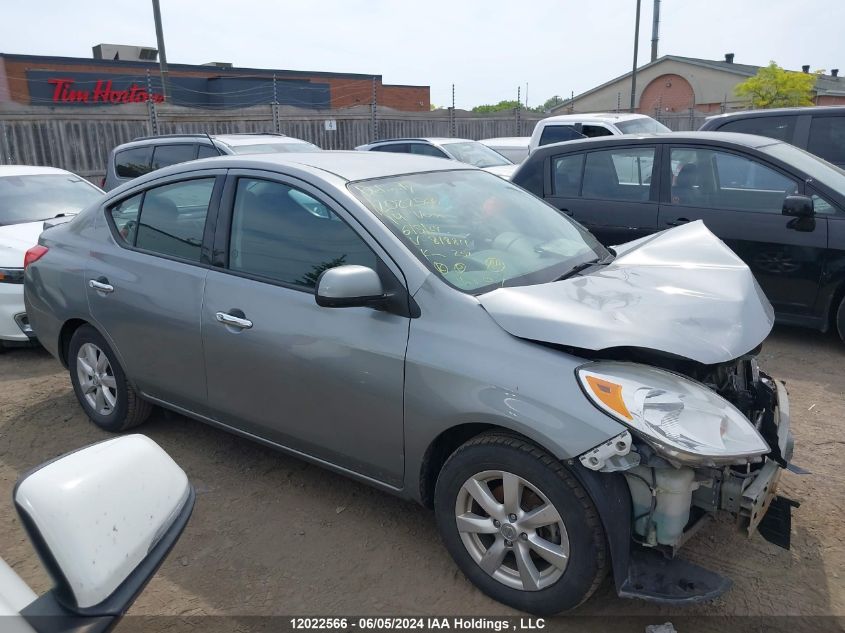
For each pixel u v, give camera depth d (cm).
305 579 303
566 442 243
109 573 158
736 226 578
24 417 477
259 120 1548
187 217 378
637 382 247
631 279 314
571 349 263
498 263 316
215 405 368
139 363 401
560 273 325
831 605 278
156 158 966
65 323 445
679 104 3972
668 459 233
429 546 323
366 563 312
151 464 183
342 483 381
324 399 314
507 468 264
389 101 3362
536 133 1249
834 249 538
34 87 2317
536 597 268
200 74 2727
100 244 420
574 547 253
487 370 265
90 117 1324
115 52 2892
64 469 169
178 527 179
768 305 325
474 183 383
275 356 326
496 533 275
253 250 346
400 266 295
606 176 649
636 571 252
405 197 335
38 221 702
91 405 449
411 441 291
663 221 613
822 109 811
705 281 313
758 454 237
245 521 347
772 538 278
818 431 424
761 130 852
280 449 352
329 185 325
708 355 258
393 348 289
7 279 589
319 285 282
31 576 313
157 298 377
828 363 540
